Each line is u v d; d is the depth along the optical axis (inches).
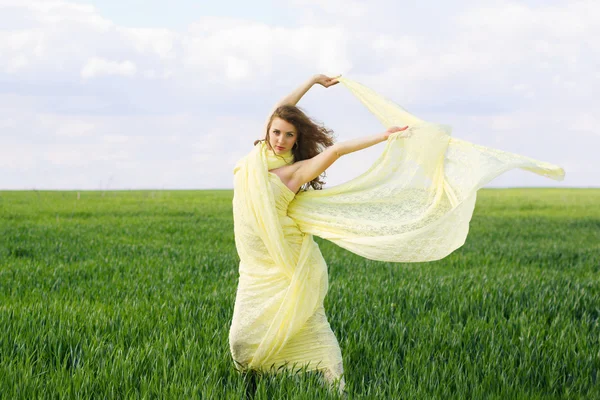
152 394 198.4
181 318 293.1
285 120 198.2
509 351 257.0
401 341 260.7
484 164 197.6
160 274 446.0
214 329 273.3
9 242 625.0
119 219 987.9
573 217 1149.1
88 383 203.5
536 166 196.9
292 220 203.5
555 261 565.9
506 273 468.4
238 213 202.1
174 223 922.7
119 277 417.4
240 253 205.8
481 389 207.5
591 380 223.9
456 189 201.8
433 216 203.2
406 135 201.2
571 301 347.9
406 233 197.9
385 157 204.4
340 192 207.8
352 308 323.0
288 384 196.1
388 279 429.1
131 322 276.2
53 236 696.4
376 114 218.7
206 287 386.6
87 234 727.7
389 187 205.3
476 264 531.8
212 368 216.4
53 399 193.3
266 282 200.2
